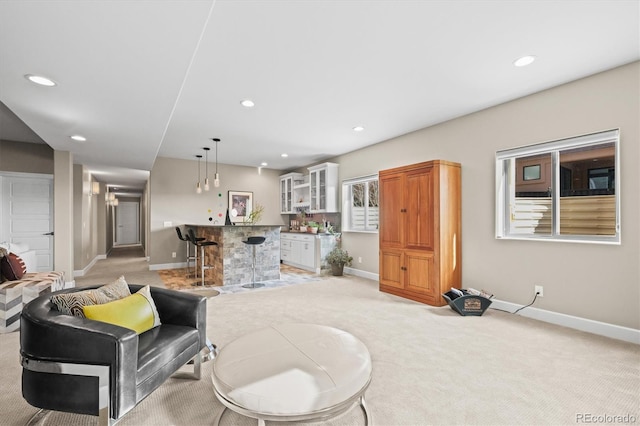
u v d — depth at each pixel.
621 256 2.92
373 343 2.83
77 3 1.61
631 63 2.86
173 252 7.31
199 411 1.83
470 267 4.17
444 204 4.09
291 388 1.39
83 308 1.83
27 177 5.55
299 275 6.29
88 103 3.02
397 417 1.77
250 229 5.57
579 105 3.18
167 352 1.82
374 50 2.62
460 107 3.95
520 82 3.25
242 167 8.20
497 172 3.88
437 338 2.94
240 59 2.75
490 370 2.32
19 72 2.38
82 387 1.49
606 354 2.58
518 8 2.10
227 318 3.53
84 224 6.73
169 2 1.62
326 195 6.71
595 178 3.21
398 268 4.57
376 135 5.21
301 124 4.61
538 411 1.83
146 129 3.88
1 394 2.01
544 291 3.46
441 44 2.54
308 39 2.45
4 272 3.49
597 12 2.14
